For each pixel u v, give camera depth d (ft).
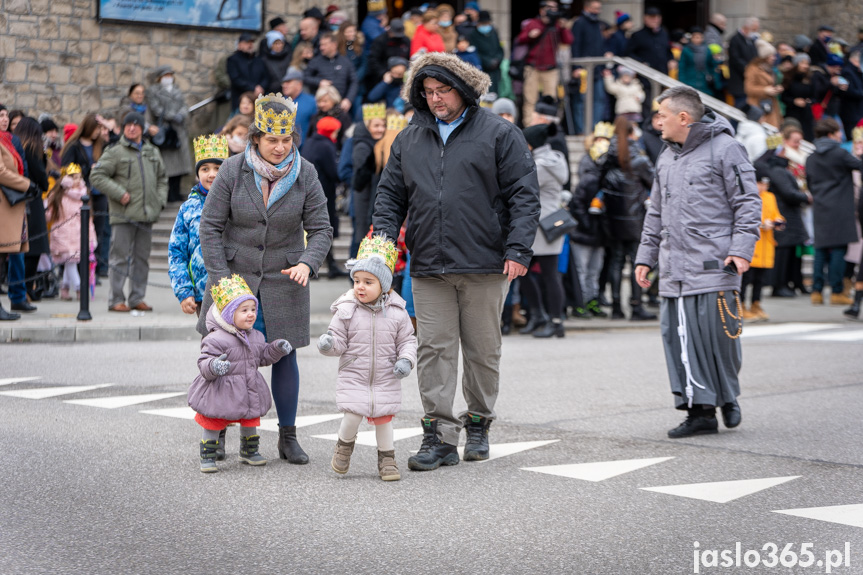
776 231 52.70
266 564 15.21
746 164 23.70
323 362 34.04
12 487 19.13
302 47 58.39
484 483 19.66
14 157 40.01
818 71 68.54
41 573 14.80
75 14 63.26
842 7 85.40
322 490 19.20
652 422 25.23
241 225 21.06
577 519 17.33
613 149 42.55
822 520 17.22
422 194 20.85
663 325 24.34
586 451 22.24
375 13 63.05
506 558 15.43
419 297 21.18
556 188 39.24
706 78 67.10
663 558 15.43
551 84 61.57
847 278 52.21
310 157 45.44
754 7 82.43
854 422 25.07
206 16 67.00
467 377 21.59
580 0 81.05
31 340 37.68
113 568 15.02
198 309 22.33
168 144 60.49
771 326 44.47
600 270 46.60
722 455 21.81
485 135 20.72
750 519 17.30
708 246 23.85
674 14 84.64
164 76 60.80
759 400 27.99
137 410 25.91
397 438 23.48
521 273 20.42
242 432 20.98
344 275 53.06
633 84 61.52
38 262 45.32
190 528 16.89
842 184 49.47
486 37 60.34
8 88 61.52
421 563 15.24
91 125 49.62
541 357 35.29
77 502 18.29
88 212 39.93
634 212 42.70
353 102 58.44
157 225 59.06
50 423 24.34
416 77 20.71
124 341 38.17
